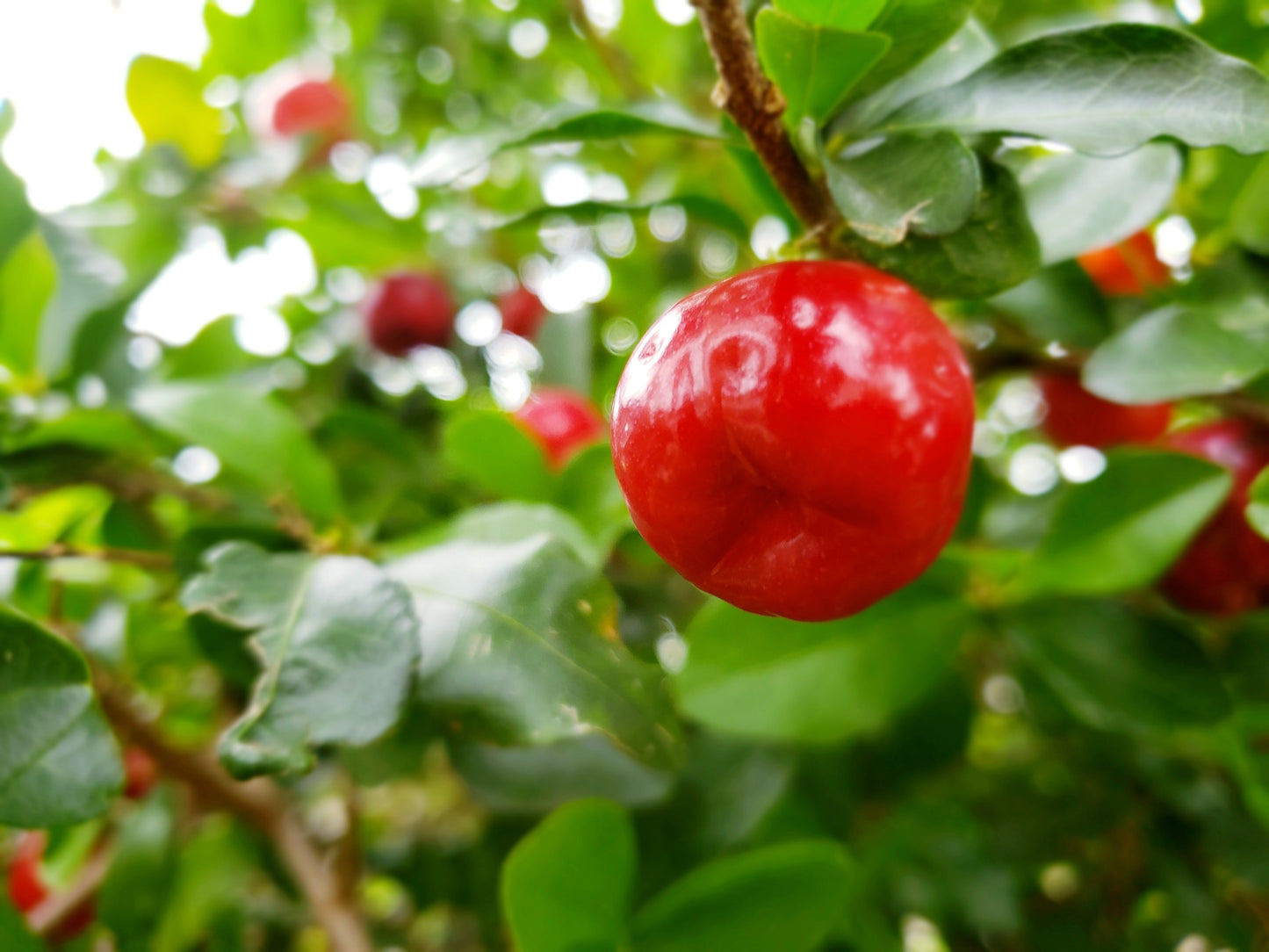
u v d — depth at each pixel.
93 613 0.13
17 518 0.10
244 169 0.20
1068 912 0.17
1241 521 0.10
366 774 0.10
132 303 0.13
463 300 0.19
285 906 0.18
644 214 0.09
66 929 0.14
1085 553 0.10
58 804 0.07
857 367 0.06
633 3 0.19
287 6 0.20
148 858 0.12
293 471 0.10
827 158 0.07
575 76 0.21
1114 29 0.07
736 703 0.10
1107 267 0.12
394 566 0.08
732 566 0.07
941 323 0.06
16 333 0.12
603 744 0.11
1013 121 0.07
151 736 0.12
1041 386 0.13
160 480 0.12
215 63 0.21
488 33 0.21
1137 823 0.15
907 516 0.06
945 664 0.10
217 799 0.12
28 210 0.11
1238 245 0.10
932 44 0.07
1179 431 0.12
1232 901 0.16
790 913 0.09
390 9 0.21
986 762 0.20
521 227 0.09
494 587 0.07
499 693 0.07
